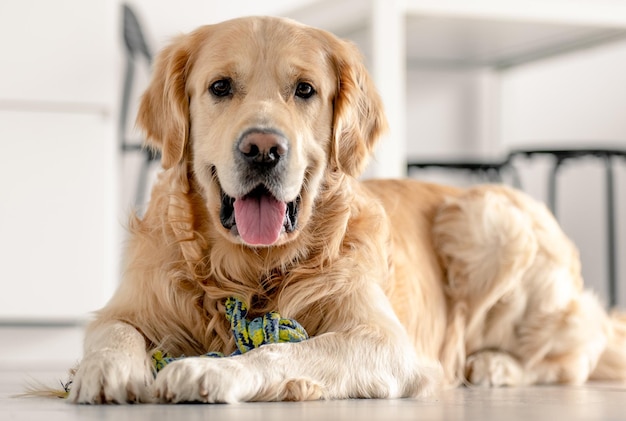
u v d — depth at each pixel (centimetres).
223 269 210
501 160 561
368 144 229
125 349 184
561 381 265
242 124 195
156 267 209
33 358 371
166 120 217
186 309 208
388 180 278
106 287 360
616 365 277
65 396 199
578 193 545
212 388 173
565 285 268
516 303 263
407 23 374
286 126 196
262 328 202
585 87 557
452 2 355
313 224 211
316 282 207
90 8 355
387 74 344
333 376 189
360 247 215
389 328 203
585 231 545
